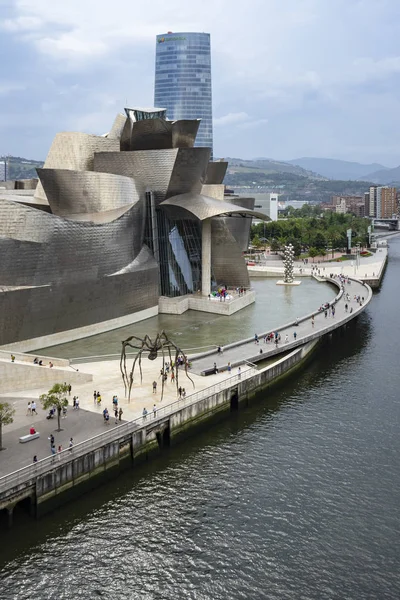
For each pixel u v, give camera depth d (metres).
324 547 30.58
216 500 35.06
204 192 95.81
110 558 29.69
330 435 44.00
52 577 28.31
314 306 88.62
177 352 47.94
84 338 66.81
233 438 44.19
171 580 28.25
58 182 68.38
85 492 36.03
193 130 87.19
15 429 39.53
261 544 30.86
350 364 62.44
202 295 88.31
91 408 43.72
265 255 168.88
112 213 72.06
